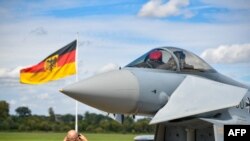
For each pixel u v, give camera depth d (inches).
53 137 1817.2
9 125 2234.3
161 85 524.1
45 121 2194.9
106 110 519.5
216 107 498.3
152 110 521.3
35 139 1685.5
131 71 526.9
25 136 1889.8
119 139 1704.0
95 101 505.7
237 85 600.7
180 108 505.4
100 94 502.0
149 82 519.5
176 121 532.1
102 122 2138.3
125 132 2075.5
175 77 540.4
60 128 2167.8
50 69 1091.9
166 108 508.4
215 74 582.6
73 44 1082.1
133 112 522.3
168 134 557.3
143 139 665.6
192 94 514.6
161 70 545.3
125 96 507.2
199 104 505.4
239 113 561.6
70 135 448.8
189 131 534.6
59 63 1087.0
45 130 2187.5
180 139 547.2
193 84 523.8
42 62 1096.8
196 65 567.2
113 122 2106.3
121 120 620.1
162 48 565.0
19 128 2225.6
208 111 498.0
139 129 2057.1
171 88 528.7
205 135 534.0
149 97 514.6
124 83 509.0
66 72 1086.4
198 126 528.1
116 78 511.5
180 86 523.8
